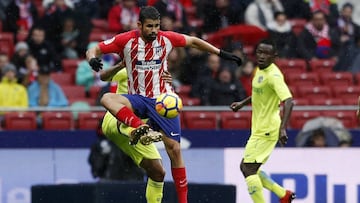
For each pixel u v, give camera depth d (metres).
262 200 28.75
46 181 34.12
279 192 29.31
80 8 45.53
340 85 43.28
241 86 38.34
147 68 23.92
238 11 45.03
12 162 34.03
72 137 34.81
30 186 33.97
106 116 25.53
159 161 25.12
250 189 28.70
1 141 34.50
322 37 44.97
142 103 23.98
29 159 34.16
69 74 41.41
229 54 24.72
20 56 40.91
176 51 39.22
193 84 39.19
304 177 34.25
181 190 24.86
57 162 34.28
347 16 47.06
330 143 35.00
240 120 36.81
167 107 23.77
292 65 43.97
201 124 36.81
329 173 34.28
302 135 35.00
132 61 23.91
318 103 41.00
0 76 38.88
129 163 33.19
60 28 42.88
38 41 41.72
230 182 34.31
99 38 43.91
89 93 40.12
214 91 38.12
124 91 26.30
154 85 24.06
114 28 44.69
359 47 45.31
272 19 45.25
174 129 24.44
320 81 43.34
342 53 44.72
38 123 35.59
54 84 37.97
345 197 34.25
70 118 35.81
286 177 34.22
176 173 24.80
